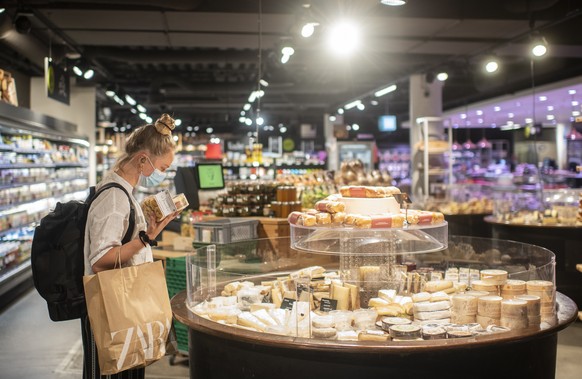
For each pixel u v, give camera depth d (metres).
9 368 4.97
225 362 2.90
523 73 12.93
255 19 9.08
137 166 2.80
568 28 9.89
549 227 7.34
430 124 12.84
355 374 2.59
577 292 7.09
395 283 3.32
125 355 2.54
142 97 20.98
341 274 3.39
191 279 3.28
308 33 7.64
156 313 2.63
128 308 2.56
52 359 5.22
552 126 15.80
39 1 7.83
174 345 2.84
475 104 17.08
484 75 13.60
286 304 3.02
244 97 20.06
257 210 6.16
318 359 2.62
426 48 11.30
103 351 2.51
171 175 19.03
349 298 3.15
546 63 12.59
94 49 12.23
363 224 3.20
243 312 3.10
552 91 12.85
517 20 9.03
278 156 18.11
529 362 2.82
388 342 2.58
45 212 9.52
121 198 2.69
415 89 13.85
